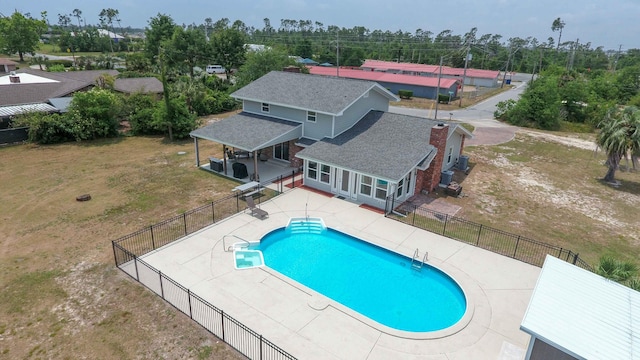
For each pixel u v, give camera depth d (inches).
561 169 1211.2
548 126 1840.6
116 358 455.8
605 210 915.4
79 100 1362.0
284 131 1029.2
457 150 1144.8
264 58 2101.4
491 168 1198.3
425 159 898.7
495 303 565.0
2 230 742.5
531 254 705.6
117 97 1492.4
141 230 740.7
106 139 1390.3
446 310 572.7
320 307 547.5
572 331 364.2
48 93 1582.2
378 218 828.6
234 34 2780.5
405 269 671.8
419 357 464.4
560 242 756.6
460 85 2925.7
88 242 706.8
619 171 1199.6
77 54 4640.8
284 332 497.7
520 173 1160.2
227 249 688.4
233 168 1023.0
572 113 2065.7
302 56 4480.8
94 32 5423.2
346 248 734.5
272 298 562.9
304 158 939.3
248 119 1140.5
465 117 2043.6
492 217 855.1
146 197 903.7
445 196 962.7
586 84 2428.6
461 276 627.8
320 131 1036.5
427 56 4874.5
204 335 492.7
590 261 692.7
